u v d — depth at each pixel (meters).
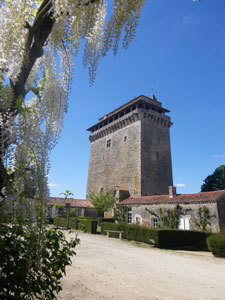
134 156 29.52
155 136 31.33
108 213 29.05
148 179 28.00
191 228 16.73
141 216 21.34
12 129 1.62
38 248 1.66
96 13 1.90
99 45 2.07
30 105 2.17
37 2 2.27
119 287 5.30
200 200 16.48
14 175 1.64
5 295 1.77
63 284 5.00
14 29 1.90
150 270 7.64
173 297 5.00
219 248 11.34
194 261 10.07
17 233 1.85
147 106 33.47
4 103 1.71
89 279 5.68
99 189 35.06
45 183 1.58
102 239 16.02
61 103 1.87
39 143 1.62
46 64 1.96
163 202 19.22
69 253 2.40
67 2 1.83
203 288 5.95
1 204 1.70
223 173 36.56
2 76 1.86
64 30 1.89
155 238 14.14
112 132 35.88
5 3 1.90
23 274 1.74
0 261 1.77
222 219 15.45
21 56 1.91
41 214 1.58
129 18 1.79
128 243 15.02
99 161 37.28
